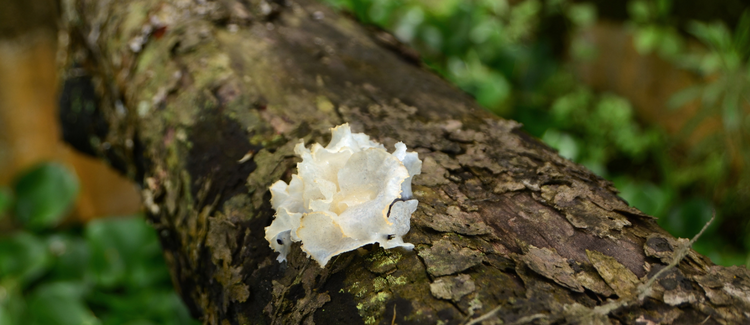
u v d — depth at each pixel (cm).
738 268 31
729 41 82
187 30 47
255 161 39
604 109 102
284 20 50
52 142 90
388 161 32
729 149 88
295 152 36
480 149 38
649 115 104
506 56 102
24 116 86
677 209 78
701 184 94
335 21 52
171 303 72
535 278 31
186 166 42
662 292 30
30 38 83
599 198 35
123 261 76
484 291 30
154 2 51
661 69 99
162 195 44
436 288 31
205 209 39
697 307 30
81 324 70
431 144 38
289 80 44
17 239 79
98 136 61
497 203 35
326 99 42
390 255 32
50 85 87
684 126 91
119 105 52
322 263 31
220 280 37
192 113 43
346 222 31
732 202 89
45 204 81
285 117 41
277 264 35
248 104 41
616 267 31
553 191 35
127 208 99
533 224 33
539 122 99
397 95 44
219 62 45
